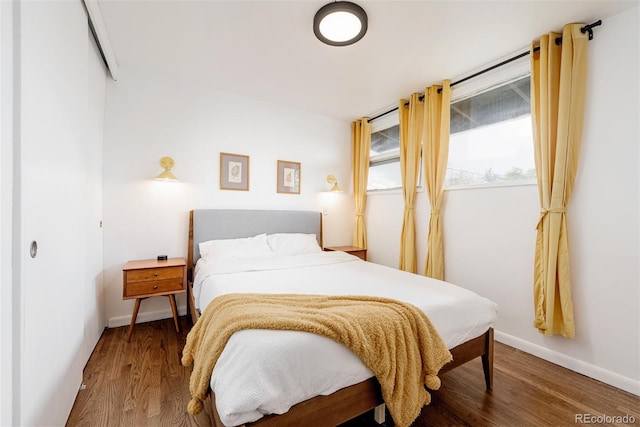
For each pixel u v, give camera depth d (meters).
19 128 0.88
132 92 2.58
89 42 1.89
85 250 1.71
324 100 3.26
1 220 0.81
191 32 2.03
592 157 1.84
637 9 1.67
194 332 1.46
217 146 3.01
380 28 1.95
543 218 1.99
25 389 0.91
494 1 1.69
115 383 1.67
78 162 1.51
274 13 1.83
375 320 1.20
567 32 1.87
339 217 3.94
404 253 3.12
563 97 1.88
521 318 2.19
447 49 2.21
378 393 1.19
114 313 2.52
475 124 2.61
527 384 1.73
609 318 1.77
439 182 2.72
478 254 2.49
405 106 3.19
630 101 1.70
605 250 1.79
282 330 1.07
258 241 2.96
